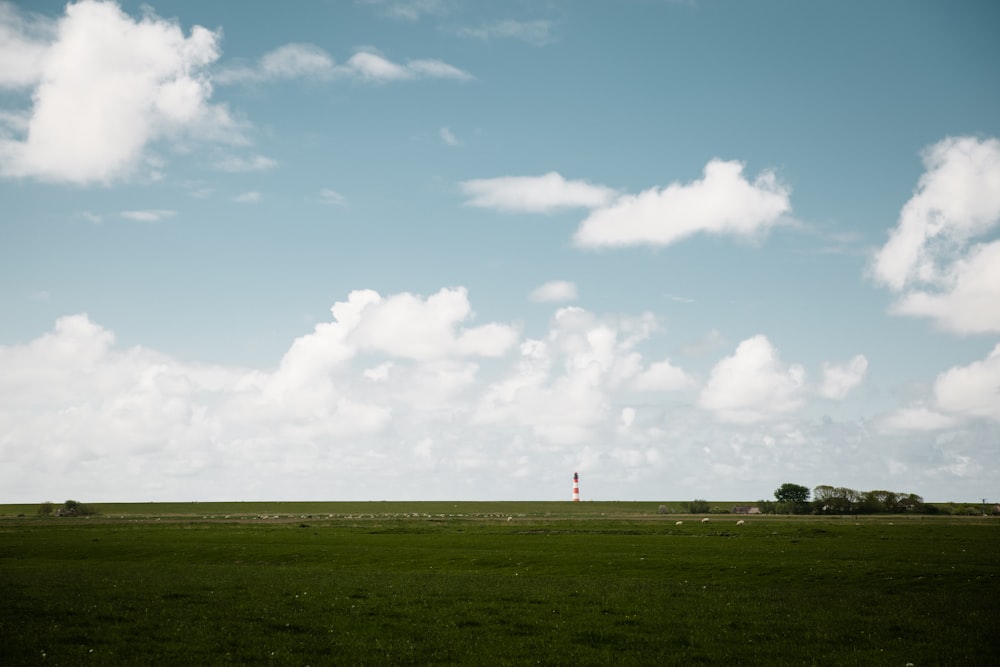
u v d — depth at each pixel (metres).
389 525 139.88
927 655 33.03
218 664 31.16
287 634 36.31
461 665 31.59
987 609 43.28
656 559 68.75
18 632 35.25
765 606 44.16
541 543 88.81
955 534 101.06
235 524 144.62
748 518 181.88
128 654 32.28
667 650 34.16
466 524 144.88
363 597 47.09
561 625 38.81
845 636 36.56
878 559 66.94
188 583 52.19
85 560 74.06
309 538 99.06
